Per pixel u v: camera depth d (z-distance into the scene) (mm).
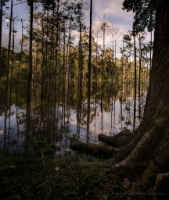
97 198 2975
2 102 17703
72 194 3100
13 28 23203
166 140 3131
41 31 19531
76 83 42125
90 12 16156
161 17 3715
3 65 32688
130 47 29781
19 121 10469
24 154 5539
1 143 6742
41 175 3840
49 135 8125
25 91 29875
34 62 29562
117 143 6711
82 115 13367
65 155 5809
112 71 38844
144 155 3318
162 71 3645
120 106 19359
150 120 3635
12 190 3219
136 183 3166
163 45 3666
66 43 22469
